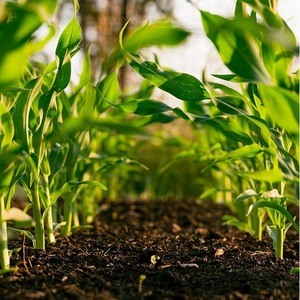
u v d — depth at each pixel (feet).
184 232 7.22
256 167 5.83
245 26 3.01
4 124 3.69
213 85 5.05
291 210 9.61
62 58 4.48
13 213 3.39
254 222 6.48
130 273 4.37
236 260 4.93
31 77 4.94
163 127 12.81
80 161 6.43
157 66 4.58
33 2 2.79
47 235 5.57
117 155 7.11
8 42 2.72
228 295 3.67
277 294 3.70
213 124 5.04
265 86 3.40
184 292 3.78
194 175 13.32
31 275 4.10
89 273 4.32
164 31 3.04
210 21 3.56
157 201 10.75
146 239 6.30
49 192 5.35
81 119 2.68
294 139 3.84
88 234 6.55
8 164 3.72
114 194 10.90
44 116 4.54
